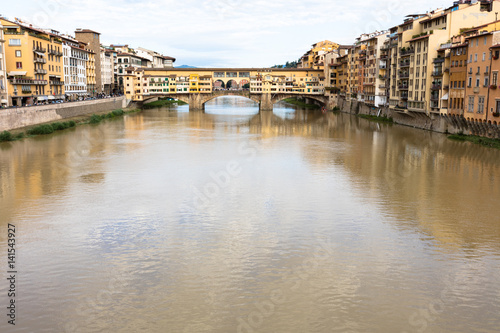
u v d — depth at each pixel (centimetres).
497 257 3041
